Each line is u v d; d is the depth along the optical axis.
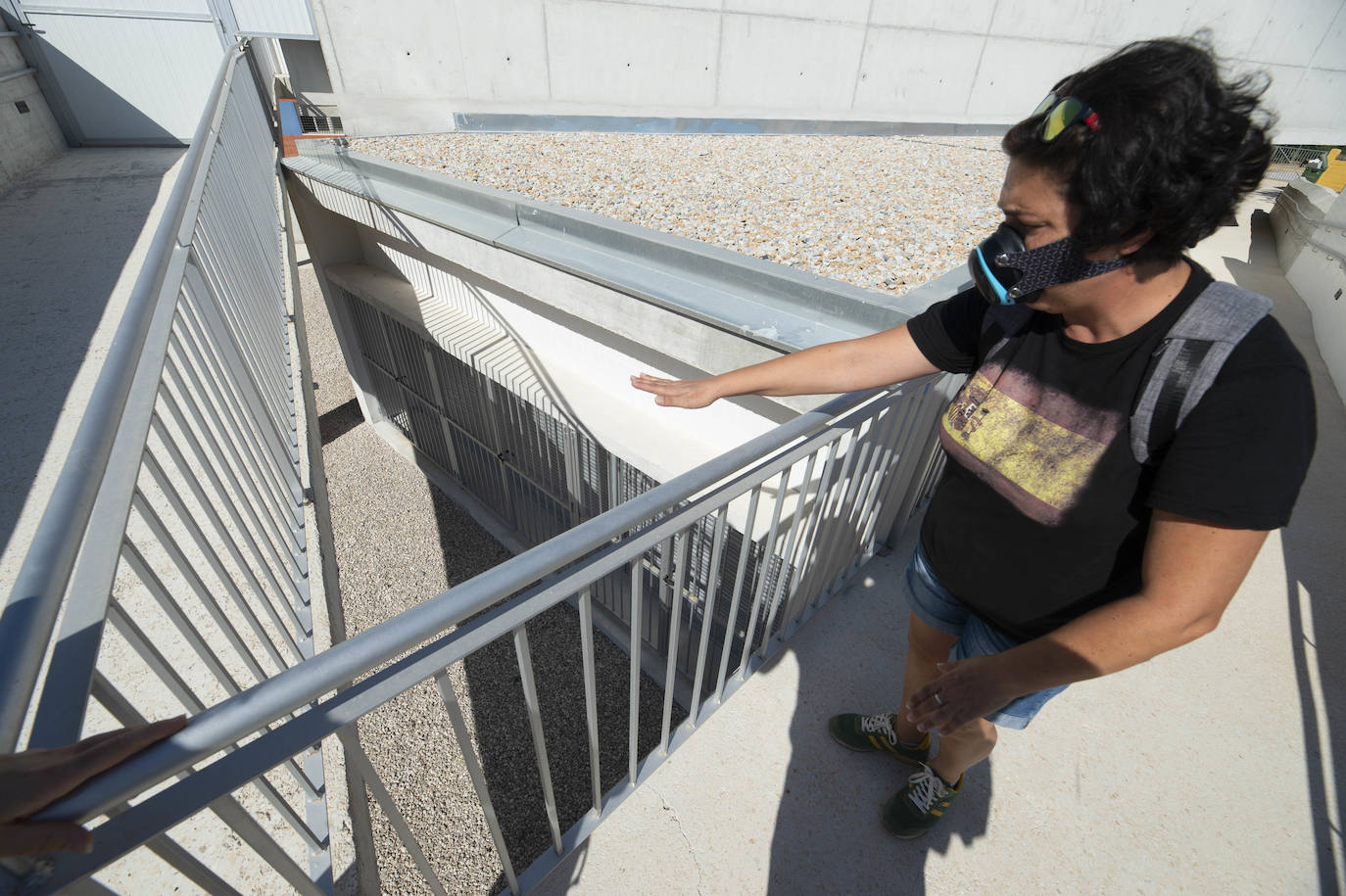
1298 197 7.18
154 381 1.22
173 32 8.69
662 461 3.95
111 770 0.60
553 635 6.36
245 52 4.93
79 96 8.56
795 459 1.49
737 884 1.62
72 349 3.01
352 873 1.32
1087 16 9.52
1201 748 1.90
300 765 1.43
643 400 4.36
